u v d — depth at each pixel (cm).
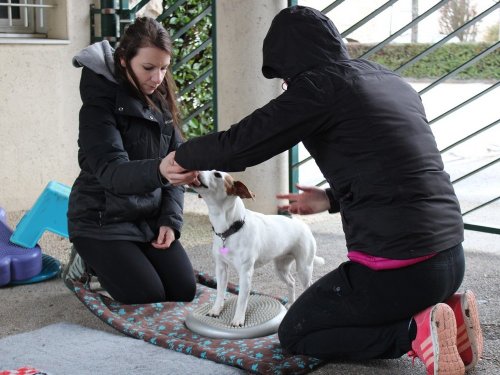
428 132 258
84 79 336
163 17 596
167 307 341
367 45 1273
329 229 506
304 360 274
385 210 246
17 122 556
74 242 348
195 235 496
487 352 289
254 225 309
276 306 325
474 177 659
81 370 269
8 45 544
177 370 269
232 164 253
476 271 405
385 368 274
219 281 320
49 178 579
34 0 579
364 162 247
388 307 253
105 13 561
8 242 395
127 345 295
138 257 344
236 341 298
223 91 527
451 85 1220
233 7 511
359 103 245
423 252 243
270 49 260
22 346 293
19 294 368
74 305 351
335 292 262
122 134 337
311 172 706
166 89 355
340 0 514
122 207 342
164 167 272
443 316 241
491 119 938
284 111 244
